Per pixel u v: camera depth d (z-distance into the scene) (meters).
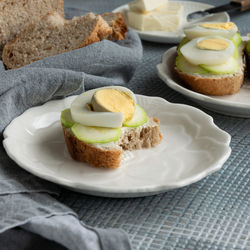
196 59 0.76
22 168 0.65
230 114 0.76
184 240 0.61
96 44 0.76
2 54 0.80
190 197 0.65
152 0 0.96
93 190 0.62
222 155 0.66
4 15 0.82
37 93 0.72
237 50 0.80
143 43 0.94
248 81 0.81
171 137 0.70
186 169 0.66
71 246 0.59
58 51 0.79
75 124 0.67
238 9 1.02
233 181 0.67
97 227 0.62
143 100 0.74
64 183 0.62
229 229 0.62
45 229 0.59
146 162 0.67
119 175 0.65
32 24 0.83
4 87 0.71
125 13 1.00
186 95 0.75
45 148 0.68
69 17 0.91
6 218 0.60
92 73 0.78
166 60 0.81
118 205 0.64
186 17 1.00
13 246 0.61
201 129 0.70
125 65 0.79
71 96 0.75
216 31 0.80
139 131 0.68
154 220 0.63
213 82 0.76
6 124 0.70
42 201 0.62
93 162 0.66
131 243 0.60
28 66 0.74
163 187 0.62
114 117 0.66
